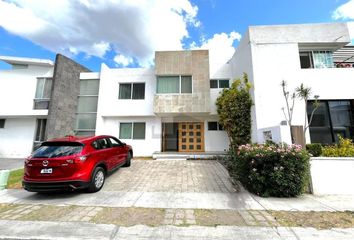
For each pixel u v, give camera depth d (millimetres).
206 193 5141
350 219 3541
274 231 3111
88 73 12758
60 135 11039
